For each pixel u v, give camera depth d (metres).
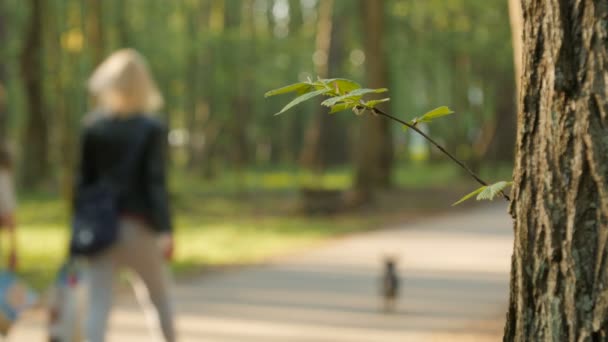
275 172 52.69
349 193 25.83
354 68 39.88
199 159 47.31
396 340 7.77
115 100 5.08
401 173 48.00
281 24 52.09
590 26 1.84
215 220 24.08
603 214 1.85
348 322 8.70
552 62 1.90
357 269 13.01
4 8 35.06
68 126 20.12
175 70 40.06
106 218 4.90
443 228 19.78
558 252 1.91
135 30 41.78
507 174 40.25
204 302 10.08
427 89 48.25
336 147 55.84
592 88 1.84
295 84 1.87
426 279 11.62
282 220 23.77
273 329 8.41
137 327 8.51
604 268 1.85
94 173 5.10
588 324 1.87
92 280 5.01
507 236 17.61
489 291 10.55
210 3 42.09
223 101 37.78
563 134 1.89
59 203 28.84
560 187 1.90
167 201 5.02
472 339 7.74
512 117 41.41
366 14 27.42
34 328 8.38
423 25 35.84
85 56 26.14
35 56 34.47
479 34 34.94
